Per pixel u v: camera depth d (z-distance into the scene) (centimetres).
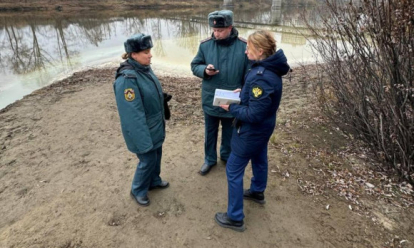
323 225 253
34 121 495
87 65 992
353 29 305
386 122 310
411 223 253
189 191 301
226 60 273
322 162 345
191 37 1673
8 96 703
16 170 347
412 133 291
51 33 1755
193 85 714
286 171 329
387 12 261
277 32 1697
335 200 284
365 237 239
